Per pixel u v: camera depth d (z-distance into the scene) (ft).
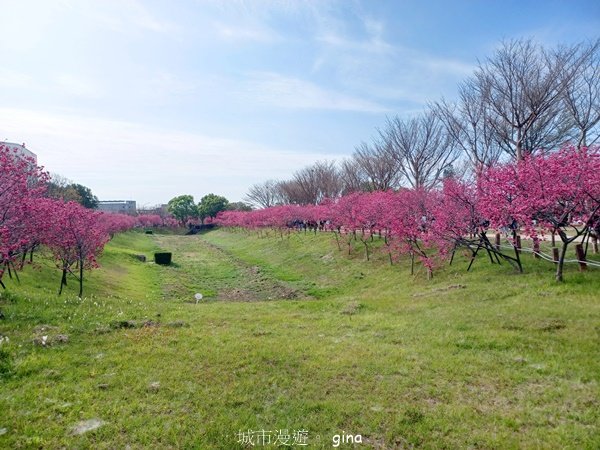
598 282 32.91
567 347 21.97
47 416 15.81
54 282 49.21
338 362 21.56
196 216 284.61
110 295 50.72
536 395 17.20
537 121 65.51
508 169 39.17
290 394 18.03
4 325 24.40
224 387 18.62
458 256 53.52
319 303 40.42
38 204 33.94
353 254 73.87
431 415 15.92
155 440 14.51
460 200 47.42
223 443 14.37
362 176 124.26
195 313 33.50
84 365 20.70
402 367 20.68
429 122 88.89
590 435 14.07
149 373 19.97
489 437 14.30
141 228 263.70
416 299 39.14
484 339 24.29
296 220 128.88
